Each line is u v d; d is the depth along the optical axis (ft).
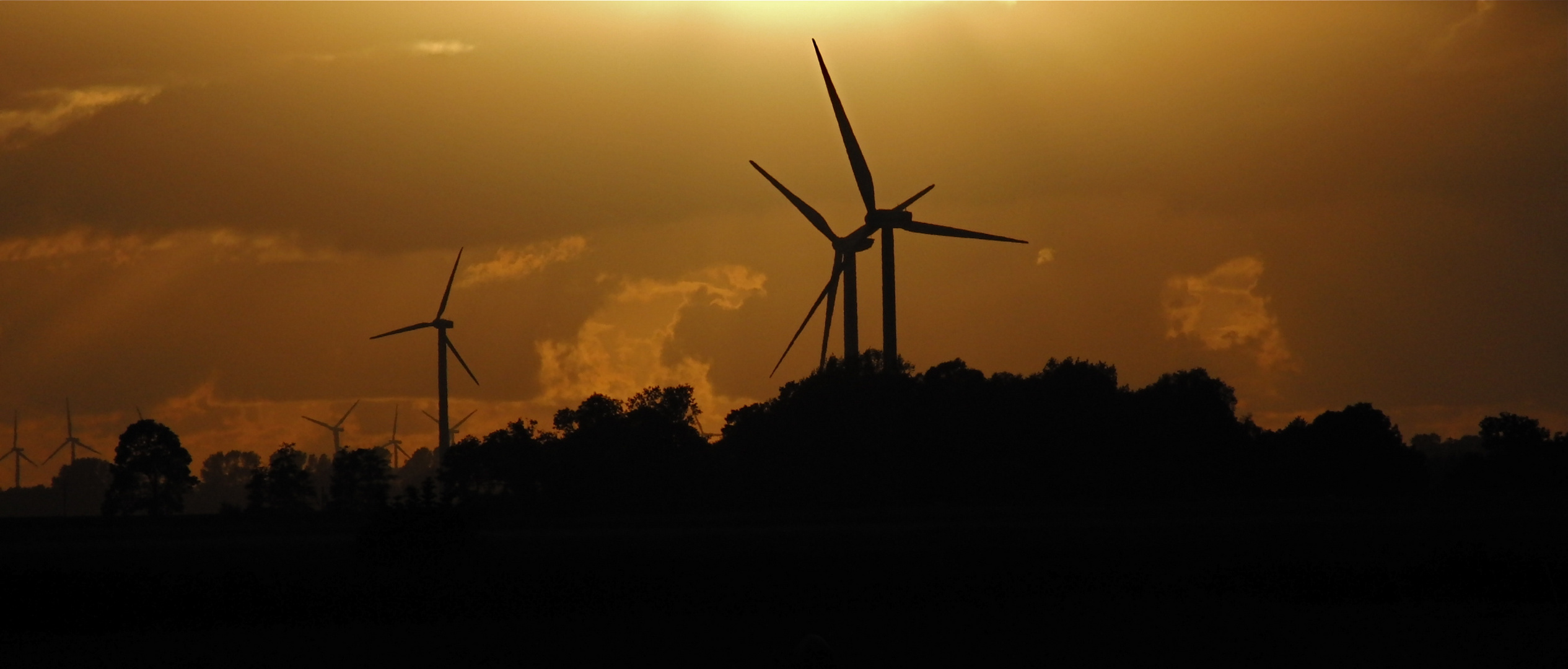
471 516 636.07
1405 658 466.70
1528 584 590.96
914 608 575.79
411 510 627.05
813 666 429.38
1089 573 641.40
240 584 620.08
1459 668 452.35
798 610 575.38
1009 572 647.97
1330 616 540.93
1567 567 604.08
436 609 585.22
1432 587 597.93
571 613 577.43
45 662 497.05
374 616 575.38
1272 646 485.97
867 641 508.94
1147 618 541.75
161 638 537.65
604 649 502.79
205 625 565.12
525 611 579.89
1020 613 556.92
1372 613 544.21
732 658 484.74
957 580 633.61
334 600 595.47
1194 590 602.85
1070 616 547.90
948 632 518.78
